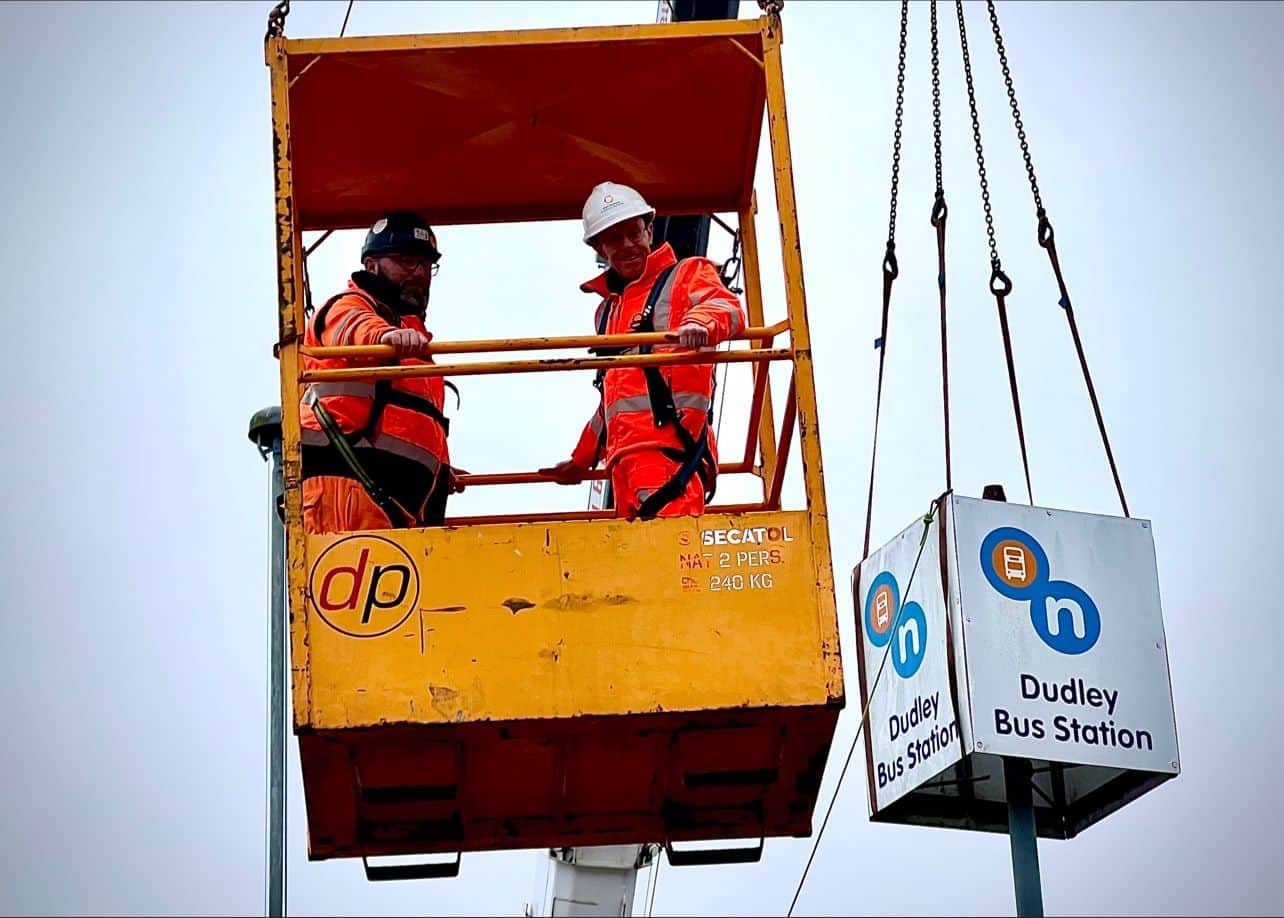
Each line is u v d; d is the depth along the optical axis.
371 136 13.09
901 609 12.02
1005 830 12.47
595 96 12.87
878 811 12.20
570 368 11.59
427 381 12.43
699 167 13.59
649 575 11.38
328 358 11.68
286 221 11.70
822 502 11.48
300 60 12.24
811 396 11.59
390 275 12.61
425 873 12.53
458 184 13.63
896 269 13.49
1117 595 11.62
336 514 11.98
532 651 11.25
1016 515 11.67
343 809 12.15
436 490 12.41
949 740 11.42
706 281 12.48
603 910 18.72
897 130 13.81
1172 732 11.46
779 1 12.30
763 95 12.91
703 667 11.27
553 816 12.44
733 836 12.52
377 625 11.25
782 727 11.50
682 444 12.23
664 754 11.79
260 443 15.51
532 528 11.41
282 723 15.35
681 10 16.56
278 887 15.11
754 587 11.38
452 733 11.25
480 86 12.72
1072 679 11.45
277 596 15.39
